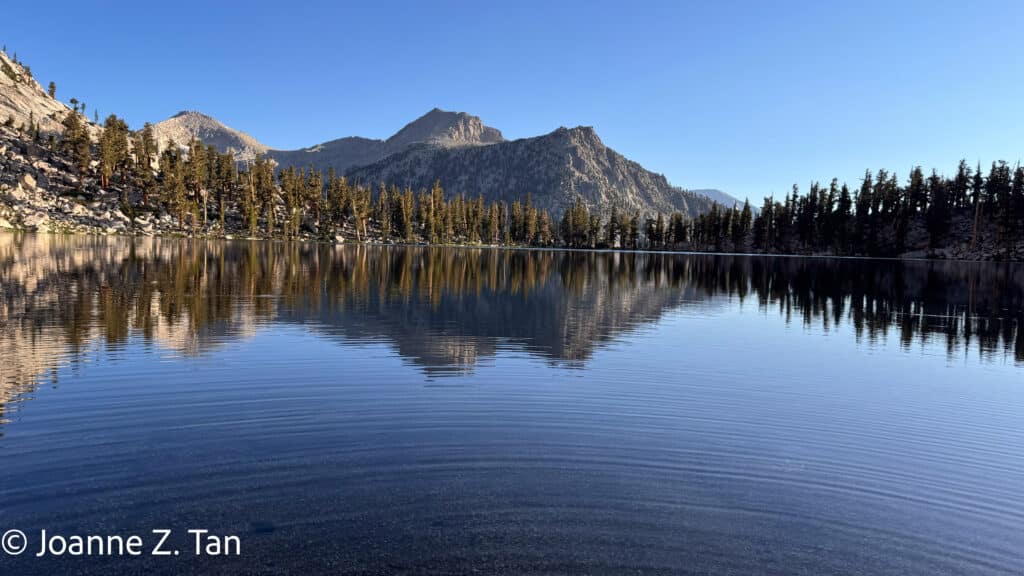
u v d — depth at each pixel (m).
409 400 12.10
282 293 30.44
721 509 7.64
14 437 9.24
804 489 8.39
